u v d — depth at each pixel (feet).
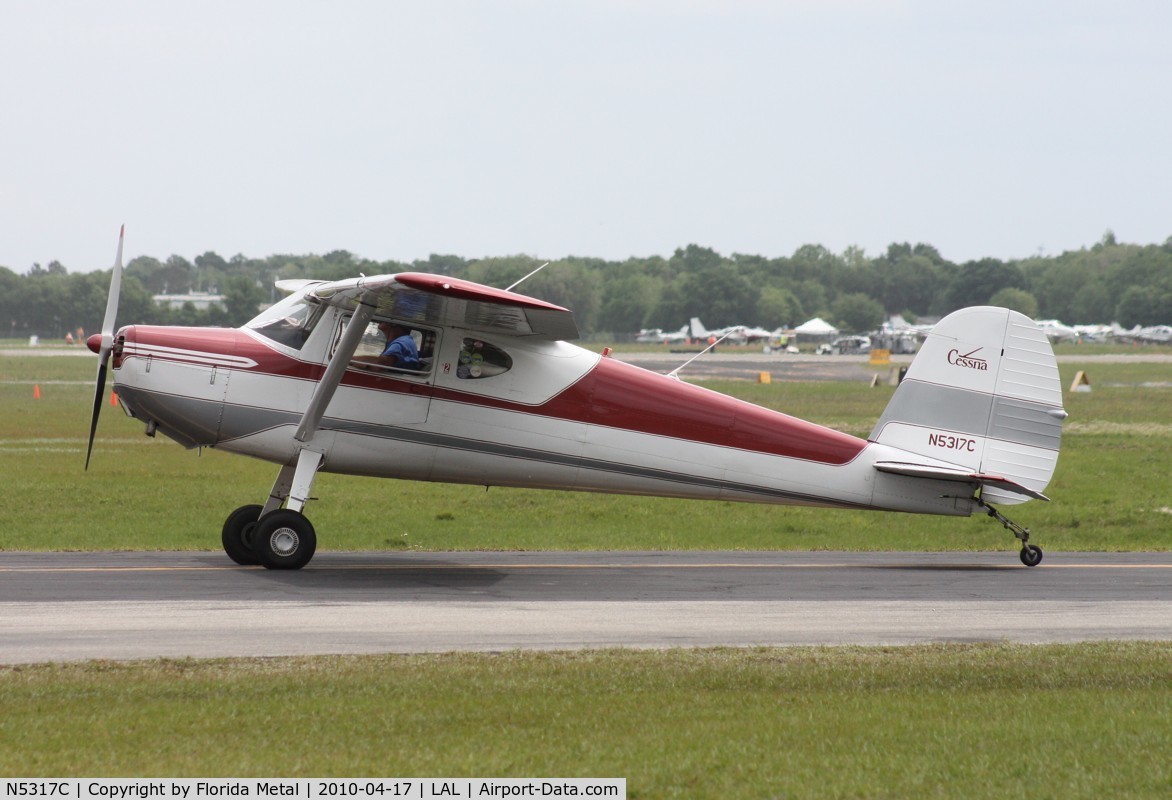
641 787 44.86
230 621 74.23
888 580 100.17
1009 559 116.98
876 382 453.17
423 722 52.37
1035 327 110.73
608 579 97.45
